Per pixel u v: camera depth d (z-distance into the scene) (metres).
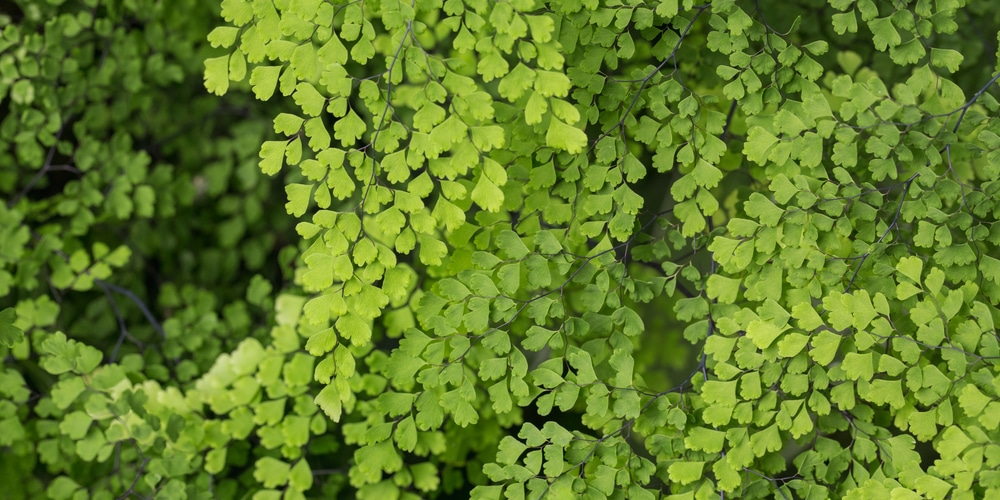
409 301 0.95
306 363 0.96
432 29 1.02
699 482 0.87
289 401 1.00
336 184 0.83
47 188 1.20
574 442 0.86
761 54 0.85
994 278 0.85
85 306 1.17
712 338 0.86
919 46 0.85
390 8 0.83
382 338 1.03
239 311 1.06
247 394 0.97
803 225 0.85
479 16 0.82
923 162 0.87
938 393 0.84
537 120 0.83
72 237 1.09
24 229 1.02
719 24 0.85
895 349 0.84
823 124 0.85
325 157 0.83
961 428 0.86
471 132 0.83
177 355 1.04
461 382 0.86
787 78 0.86
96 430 0.96
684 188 0.86
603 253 0.87
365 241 0.83
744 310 0.86
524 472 0.86
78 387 0.95
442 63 0.83
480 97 0.83
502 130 0.83
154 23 1.13
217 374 0.98
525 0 0.82
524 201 0.88
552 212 0.88
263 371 0.96
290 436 0.95
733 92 0.85
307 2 0.83
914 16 0.85
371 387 0.95
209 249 1.28
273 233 1.27
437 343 0.86
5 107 1.10
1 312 0.85
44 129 1.05
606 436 0.86
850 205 0.86
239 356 0.97
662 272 1.07
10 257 1.01
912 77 0.85
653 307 1.09
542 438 0.86
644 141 0.86
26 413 1.00
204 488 0.99
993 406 0.83
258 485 1.01
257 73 0.83
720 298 0.87
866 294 0.84
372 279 0.83
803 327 0.84
